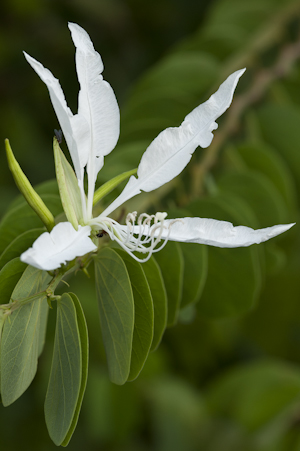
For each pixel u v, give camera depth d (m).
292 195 0.60
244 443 0.67
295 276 0.79
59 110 0.44
